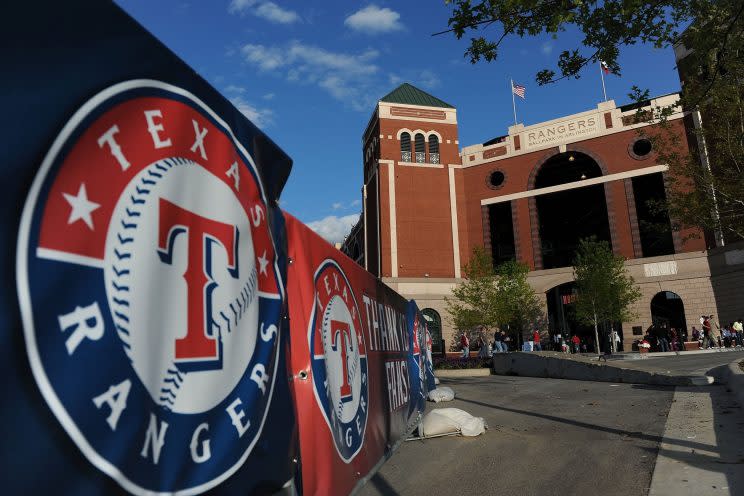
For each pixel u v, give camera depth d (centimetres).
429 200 3919
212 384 195
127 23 168
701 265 3119
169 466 164
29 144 128
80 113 145
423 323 1067
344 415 394
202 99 212
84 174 145
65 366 130
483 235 3875
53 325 128
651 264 3262
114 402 144
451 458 576
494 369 2078
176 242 183
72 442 129
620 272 3152
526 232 3738
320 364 352
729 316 2970
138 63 173
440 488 468
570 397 1052
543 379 1617
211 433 190
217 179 217
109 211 153
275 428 243
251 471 214
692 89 1214
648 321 3219
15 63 127
